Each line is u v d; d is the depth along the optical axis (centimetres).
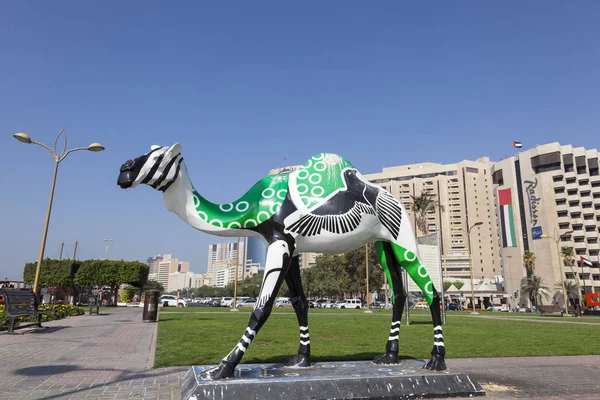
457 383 506
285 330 1298
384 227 566
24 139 1432
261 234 529
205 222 516
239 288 8906
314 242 525
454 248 9188
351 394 459
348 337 1130
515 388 562
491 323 1959
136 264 4084
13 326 1116
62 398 459
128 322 1572
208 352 792
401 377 488
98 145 1511
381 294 7362
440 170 9981
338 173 551
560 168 7019
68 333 1136
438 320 557
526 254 6862
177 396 474
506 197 7694
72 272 3959
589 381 616
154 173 493
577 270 6681
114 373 598
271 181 546
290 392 441
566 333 1445
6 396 464
